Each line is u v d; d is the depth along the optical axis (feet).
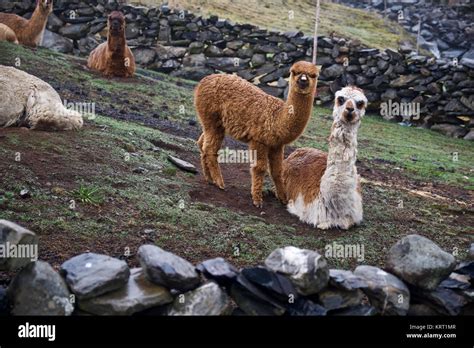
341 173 17.03
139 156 20.44
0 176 16.05
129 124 25.31
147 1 51.39
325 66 42.65
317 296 11.23
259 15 60.85
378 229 18.06
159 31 45.01
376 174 25.58
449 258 11.98
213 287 10.54
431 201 22.22
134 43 44.78
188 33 44.68
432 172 27.32
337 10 71.56
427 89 40.32
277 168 18.81
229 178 21.39
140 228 15.19
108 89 32.89
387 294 11.44
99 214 15.44
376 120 40.45
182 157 22.59
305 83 16.67
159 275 10.47
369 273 11.80
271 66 43.50
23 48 37.29
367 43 59.98
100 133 21.58
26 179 16.22
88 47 44.83
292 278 10.95
